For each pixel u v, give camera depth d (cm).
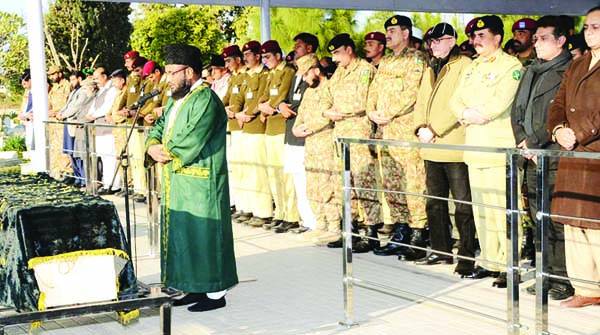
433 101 658
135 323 527
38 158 1052
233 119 952
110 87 1169
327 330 520
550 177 575
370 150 756
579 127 523
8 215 442
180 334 519
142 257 771
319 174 795
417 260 705
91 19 2262
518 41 819
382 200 786
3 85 2308
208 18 2222
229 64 963
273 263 725
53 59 2222
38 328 491
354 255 748
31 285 422
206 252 557
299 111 809
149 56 2231
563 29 576
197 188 555
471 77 618
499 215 631
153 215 772
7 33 2294
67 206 436
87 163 918
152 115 1041
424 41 797
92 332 527
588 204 530
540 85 576
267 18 1139
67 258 428
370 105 741
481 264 648
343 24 1966
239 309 576
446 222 689
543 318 436
